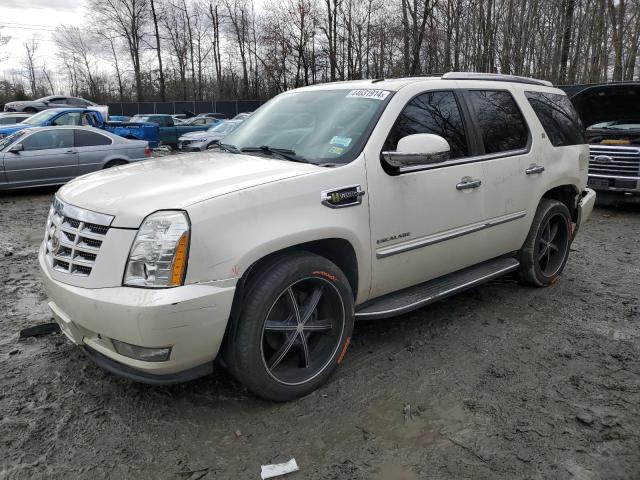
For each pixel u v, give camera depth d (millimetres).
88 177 3338
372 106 3592
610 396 3205
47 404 3080
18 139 11039
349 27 30547
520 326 4211
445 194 3746
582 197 5434
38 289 5129
